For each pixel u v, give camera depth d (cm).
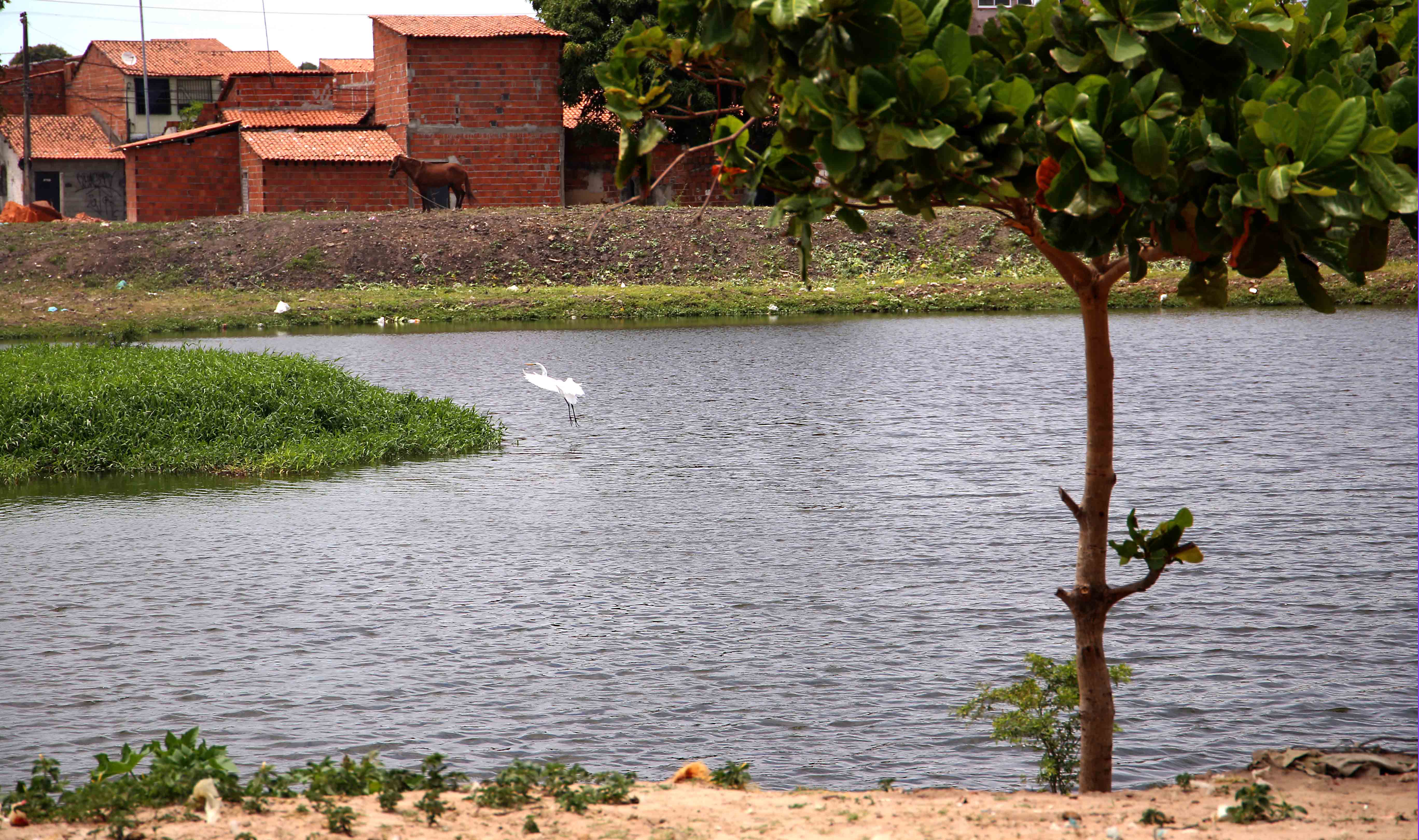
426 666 2678
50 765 1747
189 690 2533
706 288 12456
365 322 11444
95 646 2814
